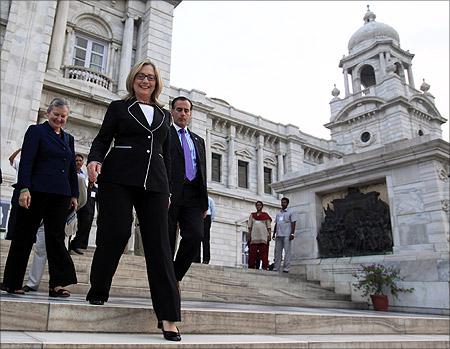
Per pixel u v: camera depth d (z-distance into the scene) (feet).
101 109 55.36
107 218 10.16
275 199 107.76
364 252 32.81
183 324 10.84
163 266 9.68
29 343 7.41
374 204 33.19
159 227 10.02
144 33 66.44
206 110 101.14
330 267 33.88
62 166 14.35
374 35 139.64
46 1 53.06
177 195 13.17
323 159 124.36
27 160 13.57
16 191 17.04
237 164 106.42
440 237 28.27
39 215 13.84
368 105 122.42
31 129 14.29
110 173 10.30
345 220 34.96
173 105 14.67
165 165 11.44
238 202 99.50
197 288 23.71
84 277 19.72
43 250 16.42
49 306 9.49
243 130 109.09
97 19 64.85
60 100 15.23
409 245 29.94
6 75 47.11
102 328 9.80
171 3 69.62
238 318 11.88
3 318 9.03
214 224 92.79
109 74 63.62
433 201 29.30
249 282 27.73
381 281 28.94
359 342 12.18
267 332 12.34
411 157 30.91
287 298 25.59
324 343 11.25
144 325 10.24
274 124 116.98
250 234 37.27
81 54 62.28
